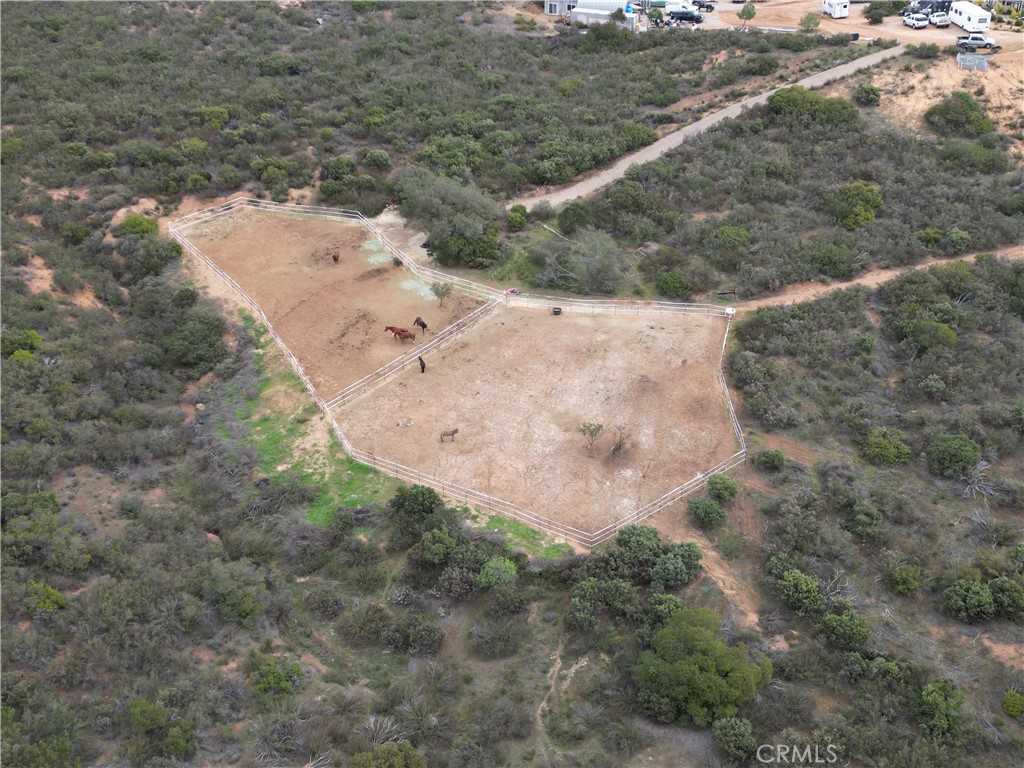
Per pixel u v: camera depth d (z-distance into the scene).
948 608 32.56
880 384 45.44
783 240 55.97
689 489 39.12
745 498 38.66
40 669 28.52
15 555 32.22
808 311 49.97
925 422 42.22
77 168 63.34
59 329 47.00
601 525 37.44
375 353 48.53
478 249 55.78
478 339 49.59
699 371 46.56
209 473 40.53
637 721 29.03
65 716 26.72
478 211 58.03
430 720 28.80
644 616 32.47
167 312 51.41
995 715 28.53
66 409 41.25
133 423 42.72
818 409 43.78
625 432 42.53
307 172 66.00
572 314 51.47
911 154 64.75
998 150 65.19
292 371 47.59
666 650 29.86
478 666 31.69
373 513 38.16
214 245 58.78
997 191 60.34
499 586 33.66
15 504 34.56
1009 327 48.81
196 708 27.80
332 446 42.62
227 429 43.91
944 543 35.75
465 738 28.22
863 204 58.53
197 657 30.55
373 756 26.08
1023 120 67.94
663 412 43.81
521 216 60.41
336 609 33.81
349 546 36.50
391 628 32.62
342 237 60.06
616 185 63.56
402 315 51.69
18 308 47.31
